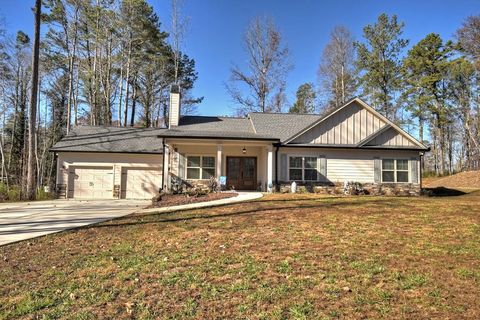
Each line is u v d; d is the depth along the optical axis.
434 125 35.12
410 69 33.22
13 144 30.20
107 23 27.09
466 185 26.33
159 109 33.09
